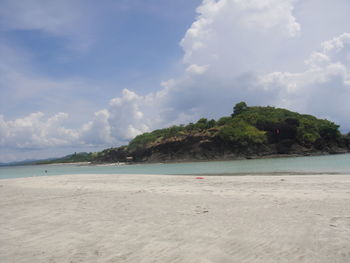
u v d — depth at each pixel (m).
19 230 7.13
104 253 5.21
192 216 7.79
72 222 7.72
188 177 22.38
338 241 5.23
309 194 10.72
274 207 8.48
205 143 96.69
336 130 94.38
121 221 7.58
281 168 34.31
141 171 48.03
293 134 91.25
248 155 90.00
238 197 10.66
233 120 109.44
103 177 25.25
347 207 8.07
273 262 4.50
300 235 5.69
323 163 41.25
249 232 6.05
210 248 5.22
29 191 16.25
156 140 118.56
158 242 5.69
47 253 5.34
